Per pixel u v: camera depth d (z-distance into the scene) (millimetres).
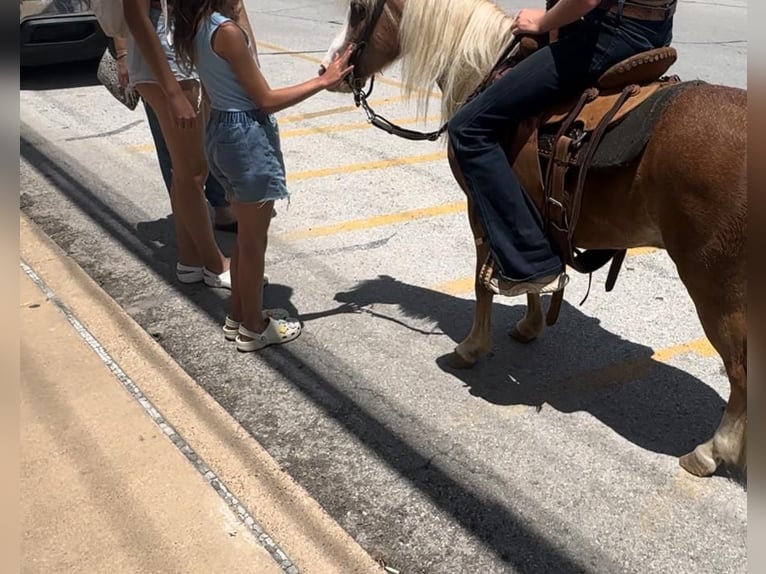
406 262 4723
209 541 2619
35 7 8211
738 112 2396
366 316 4137
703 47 9664
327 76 3309
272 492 2854
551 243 3000
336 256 4828
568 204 2844
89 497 2805
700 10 12414
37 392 3424
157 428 3195
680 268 2594
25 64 8531
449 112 3266
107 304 4227
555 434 3189
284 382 3564
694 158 2414
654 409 3338
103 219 5402
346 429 3234
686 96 2529
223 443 3119
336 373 3635
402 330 3994
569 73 2758
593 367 3650
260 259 3637
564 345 3836
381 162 6379
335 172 6184
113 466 2969
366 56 3379
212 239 4387
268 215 3537
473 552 2611
